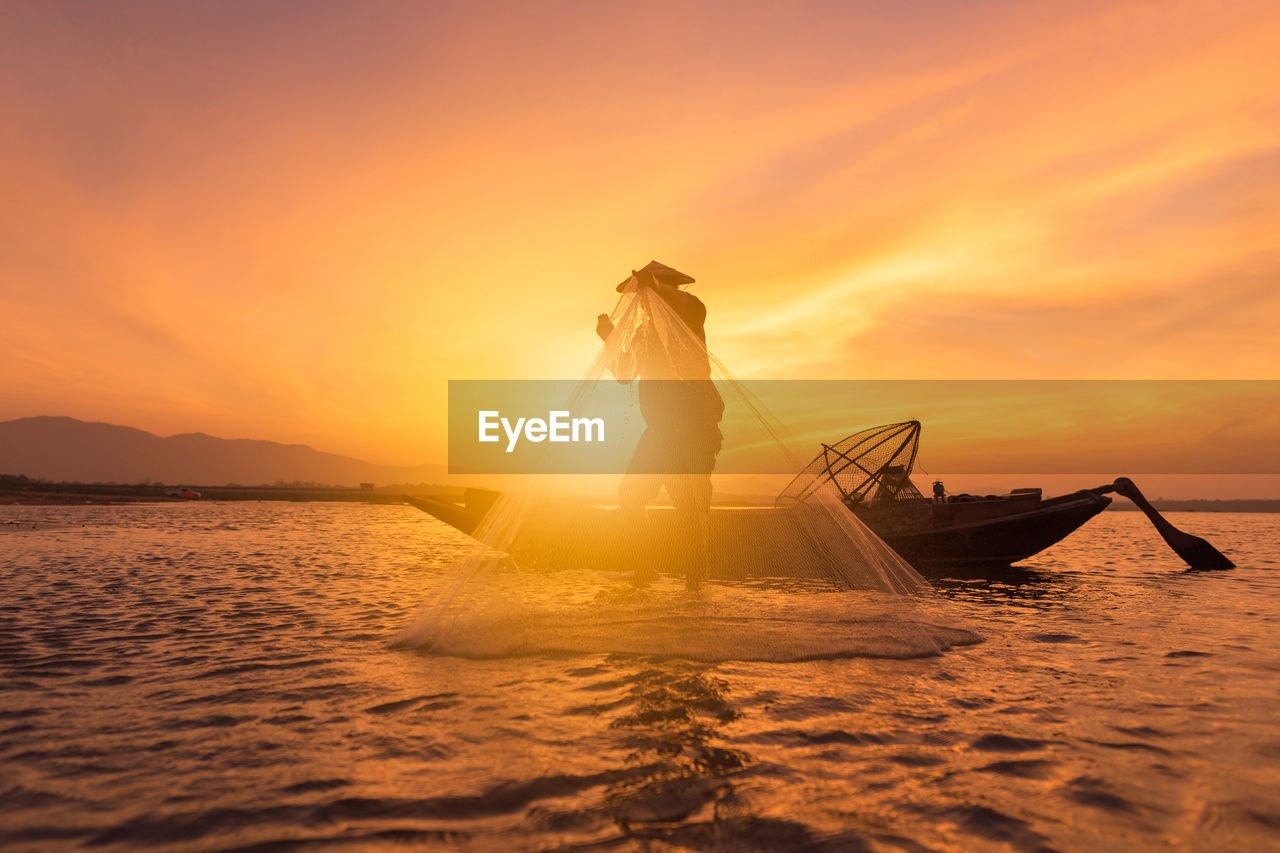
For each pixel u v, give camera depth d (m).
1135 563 12.41
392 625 5.32
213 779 2.27
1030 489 11.80
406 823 1.94
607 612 4.85
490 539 5.57
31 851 1.80
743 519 6.18
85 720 2.93
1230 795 2.15
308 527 25.55
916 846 1.82
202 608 6.25
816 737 2.65
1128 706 3.12
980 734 2.71
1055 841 1.85
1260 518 67.81
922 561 10.93
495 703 3.08
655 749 2.52
